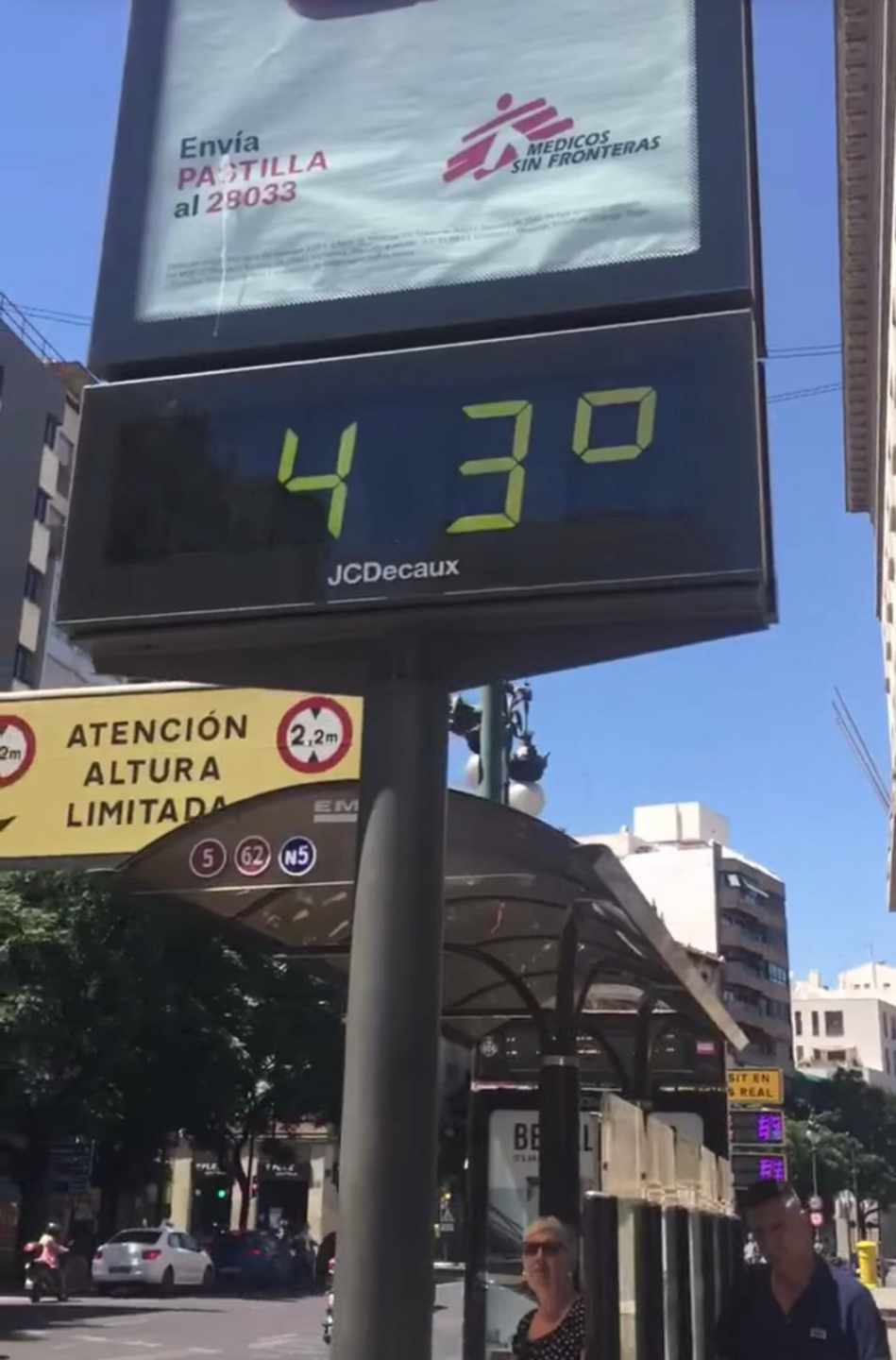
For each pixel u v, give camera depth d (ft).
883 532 126.72
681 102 19.69
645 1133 17.94
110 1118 100.89
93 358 20.86
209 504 19.34
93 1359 58.70
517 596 17.65
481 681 18.88
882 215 92.79
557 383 18.51
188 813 44.88
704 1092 34.88
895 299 91.40
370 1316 16.05
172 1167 183.83
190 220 21.18
